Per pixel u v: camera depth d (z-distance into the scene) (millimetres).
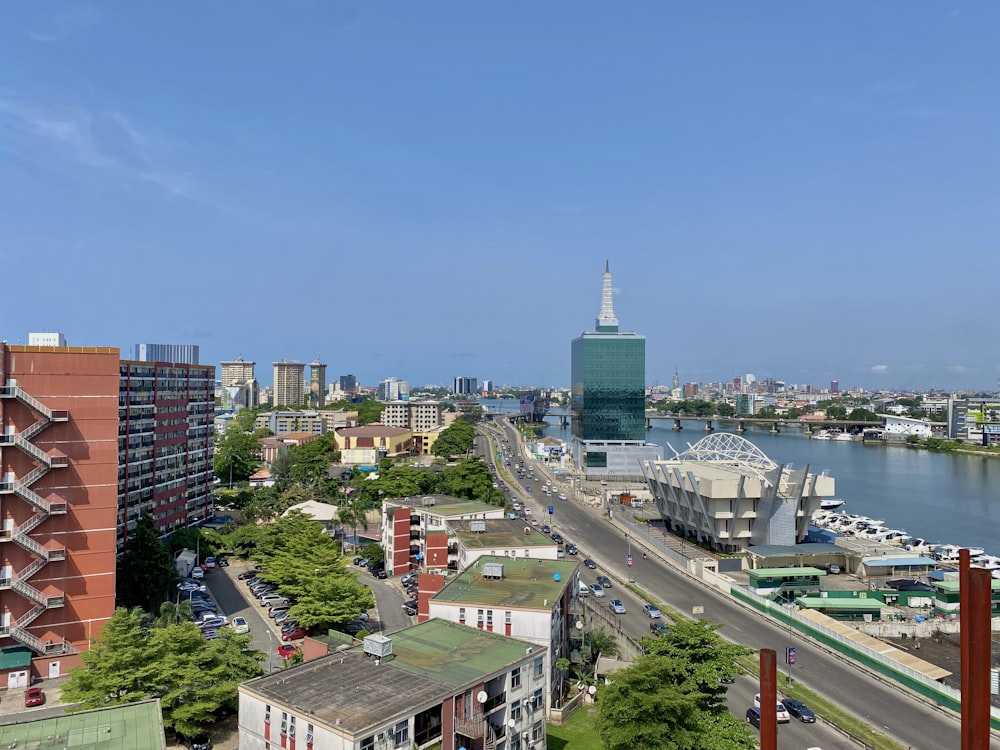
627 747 70250
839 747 83875
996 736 86312
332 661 72125
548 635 90375
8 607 100188
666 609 135375
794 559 157250
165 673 81812
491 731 68938
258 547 159375
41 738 60344
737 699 96125
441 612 93938
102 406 106750
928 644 115438
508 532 140875
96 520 105875
